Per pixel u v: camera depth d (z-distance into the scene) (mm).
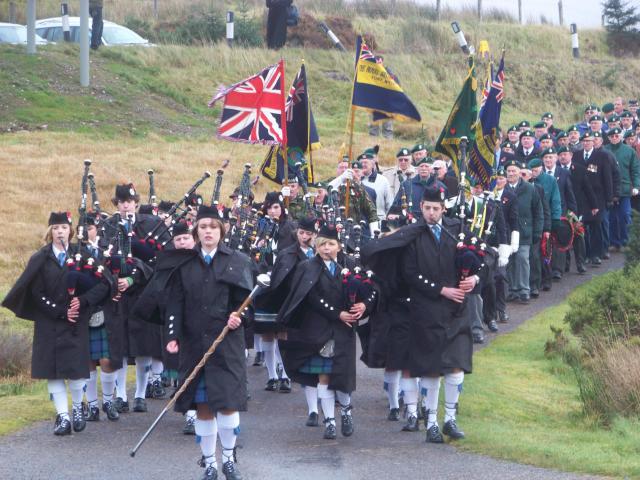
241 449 17078
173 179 43344
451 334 17156
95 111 53531
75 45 62281
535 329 27219
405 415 19125
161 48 63531
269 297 19047
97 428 18641
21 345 24500
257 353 24734
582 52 79375
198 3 75562
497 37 76000
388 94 21859
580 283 33344
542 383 22062
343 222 21219
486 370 22984
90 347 19062
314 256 18203
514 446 16578
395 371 19078
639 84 73688
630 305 25031
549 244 32281
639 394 19688
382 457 16422
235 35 67938
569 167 35125
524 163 33188
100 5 61531
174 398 15000
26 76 55625
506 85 68188
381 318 19328
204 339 15016
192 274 15227
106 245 20078
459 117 22094
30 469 15812
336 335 17828
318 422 19078
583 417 19562
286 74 62906
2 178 41375
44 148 46531
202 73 62062
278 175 25969
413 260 17281
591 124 38812
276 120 24141
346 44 69312
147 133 51875
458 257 17125
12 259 33469
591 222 35156
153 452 16906
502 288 28000
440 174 26500
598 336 23719
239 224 21750
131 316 19953
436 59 69062
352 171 23094
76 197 40188
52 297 17703
